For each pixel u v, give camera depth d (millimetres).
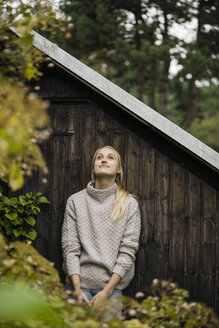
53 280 1798
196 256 3207
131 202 3055
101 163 3051
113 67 10094
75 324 1490
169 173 3252
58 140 3420
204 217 3209
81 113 3381
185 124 11078
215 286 3180
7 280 1719
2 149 1360
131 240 2947
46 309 1165
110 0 8961
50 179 3426
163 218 3248
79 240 3008
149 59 8312
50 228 3410
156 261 3242
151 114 3041
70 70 3125
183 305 1862
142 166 3281
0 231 3281
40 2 2191
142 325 1643
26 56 1944
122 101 3061
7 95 1680
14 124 1345
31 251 1905
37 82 3406
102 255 2879
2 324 1321
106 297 2740
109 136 3334
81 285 2881
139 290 3250
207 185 3211
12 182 1524
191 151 3014
